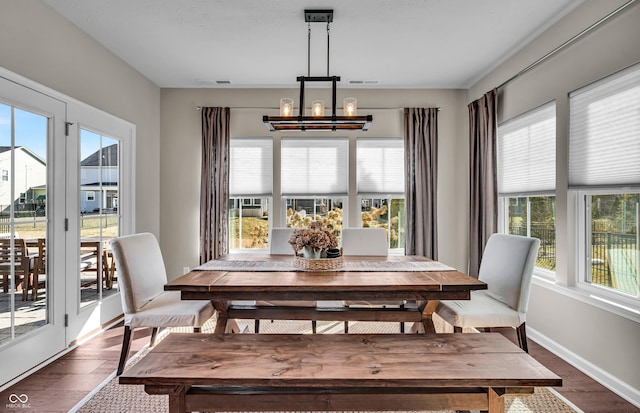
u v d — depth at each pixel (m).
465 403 1.50
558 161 2.76
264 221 4.38
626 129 2.18
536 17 2.72
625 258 2.30
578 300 2.53
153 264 2.72
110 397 2.12
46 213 2.61
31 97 2.44
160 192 4.32
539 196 3.18
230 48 3.27
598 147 2.40
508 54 3.38
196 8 2.61
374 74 3.87
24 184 2.42
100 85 3.18
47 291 2.62
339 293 2.13
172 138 4.32
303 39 3.09
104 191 3.29
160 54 3.40
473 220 3.94
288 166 4.29
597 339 2.35
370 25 2.84
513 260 2.48
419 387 1.53
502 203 3.75
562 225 2.73
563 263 2.72
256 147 4.31
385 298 2.13
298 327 3.30
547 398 2.13
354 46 3.21
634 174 2.13
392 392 1.50
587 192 2.57
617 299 2.30
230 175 4.30
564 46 2.66
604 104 2.35
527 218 3.38
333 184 4.28
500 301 2.55
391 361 1.56
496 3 2.54
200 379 1.42
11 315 2.31
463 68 3.71
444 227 4.30
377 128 4.29
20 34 2.33
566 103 2.67
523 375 1.44
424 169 4.19
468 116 4.26
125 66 3.59
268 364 1.53
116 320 3.44
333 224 4.37
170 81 4.12
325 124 2.65
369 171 4.28
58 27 2.67
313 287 2.08
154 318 2.35
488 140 3.62
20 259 2.39
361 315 2.48
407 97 4.29
